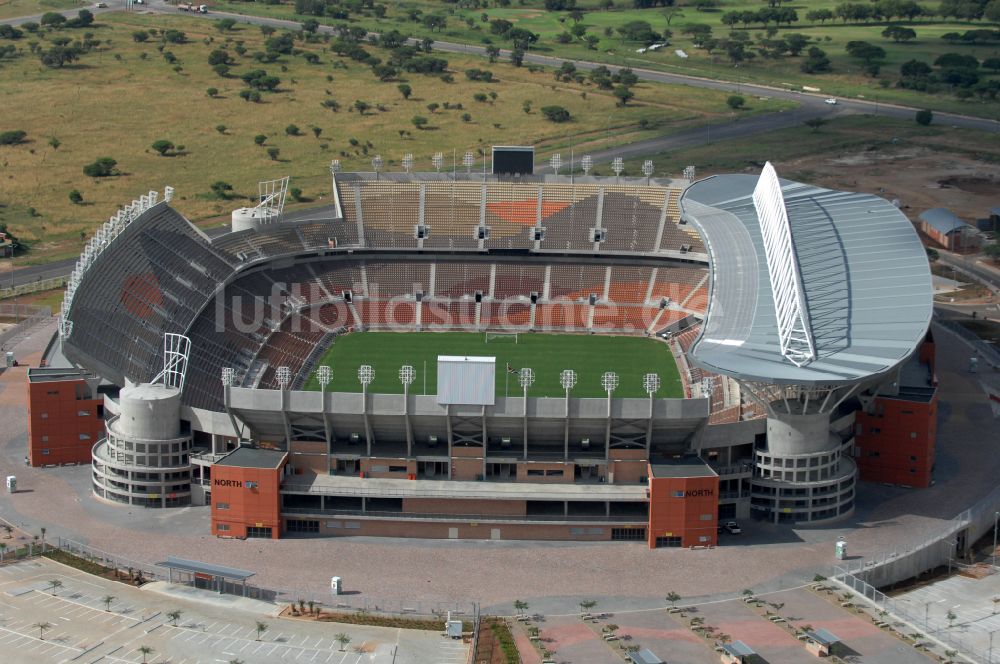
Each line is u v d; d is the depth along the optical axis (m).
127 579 170.12
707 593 168.12
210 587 168.25
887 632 158.38
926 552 180.75
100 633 154.75
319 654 151.00
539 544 184.00
